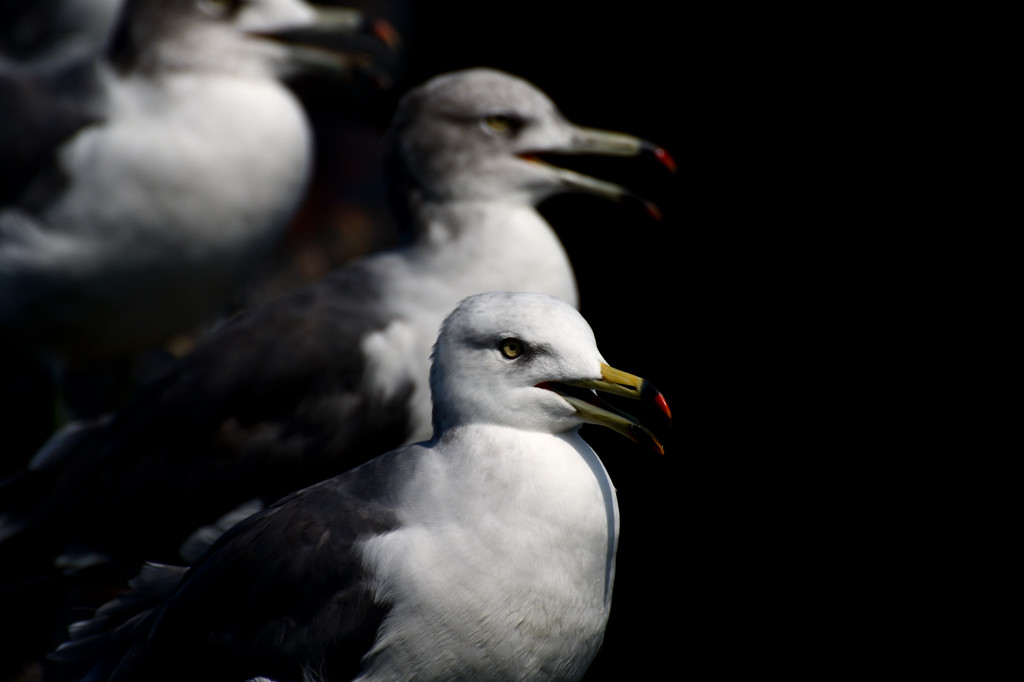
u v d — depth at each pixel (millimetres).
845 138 17531
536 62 19484
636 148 9523
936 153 17203
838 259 16938
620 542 13352
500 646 6199
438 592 6137
